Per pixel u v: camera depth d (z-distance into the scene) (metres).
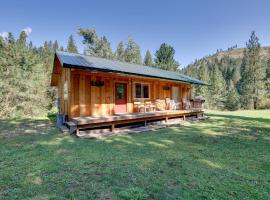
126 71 10.23
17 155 5.55
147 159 5.28
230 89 44.62
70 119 9.39
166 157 5.48
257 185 3.82
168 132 9.31
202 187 3.69
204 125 11.48
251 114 18.11
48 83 20.19
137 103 12.57
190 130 9.86
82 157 5.39
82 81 10.03
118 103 11.70
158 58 32.66
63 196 3.31
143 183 3.82
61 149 6.21
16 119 13.84
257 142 7.36
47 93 20.36
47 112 17.67
